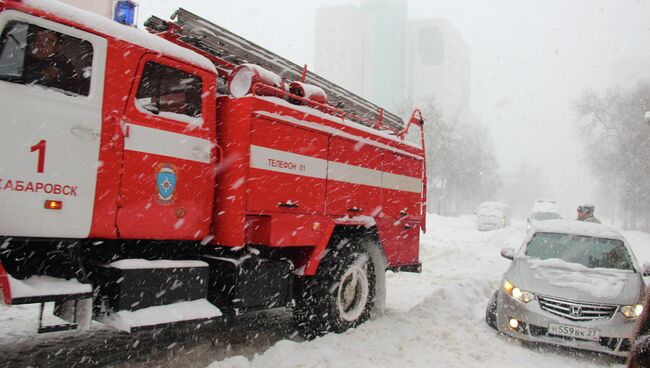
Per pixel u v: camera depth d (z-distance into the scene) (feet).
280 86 16.98
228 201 15.29
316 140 17.88
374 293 20.35
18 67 11.32
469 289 27.27
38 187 11.35
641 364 5.94
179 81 14.74
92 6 31.55
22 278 11.62
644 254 65.67
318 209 17.85
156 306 13.20
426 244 47.88
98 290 12.90
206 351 16.11
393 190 22.34
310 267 17.51
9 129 10.98
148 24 16.08
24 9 11.37
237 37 18.22
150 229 13.55
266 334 18.74
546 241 23.00
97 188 12.39
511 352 17.98
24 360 14.37
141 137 13.39
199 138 14.98
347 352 16.46
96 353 15.30
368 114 24.13
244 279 15.43
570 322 17.90
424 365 15.94
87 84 12.50
